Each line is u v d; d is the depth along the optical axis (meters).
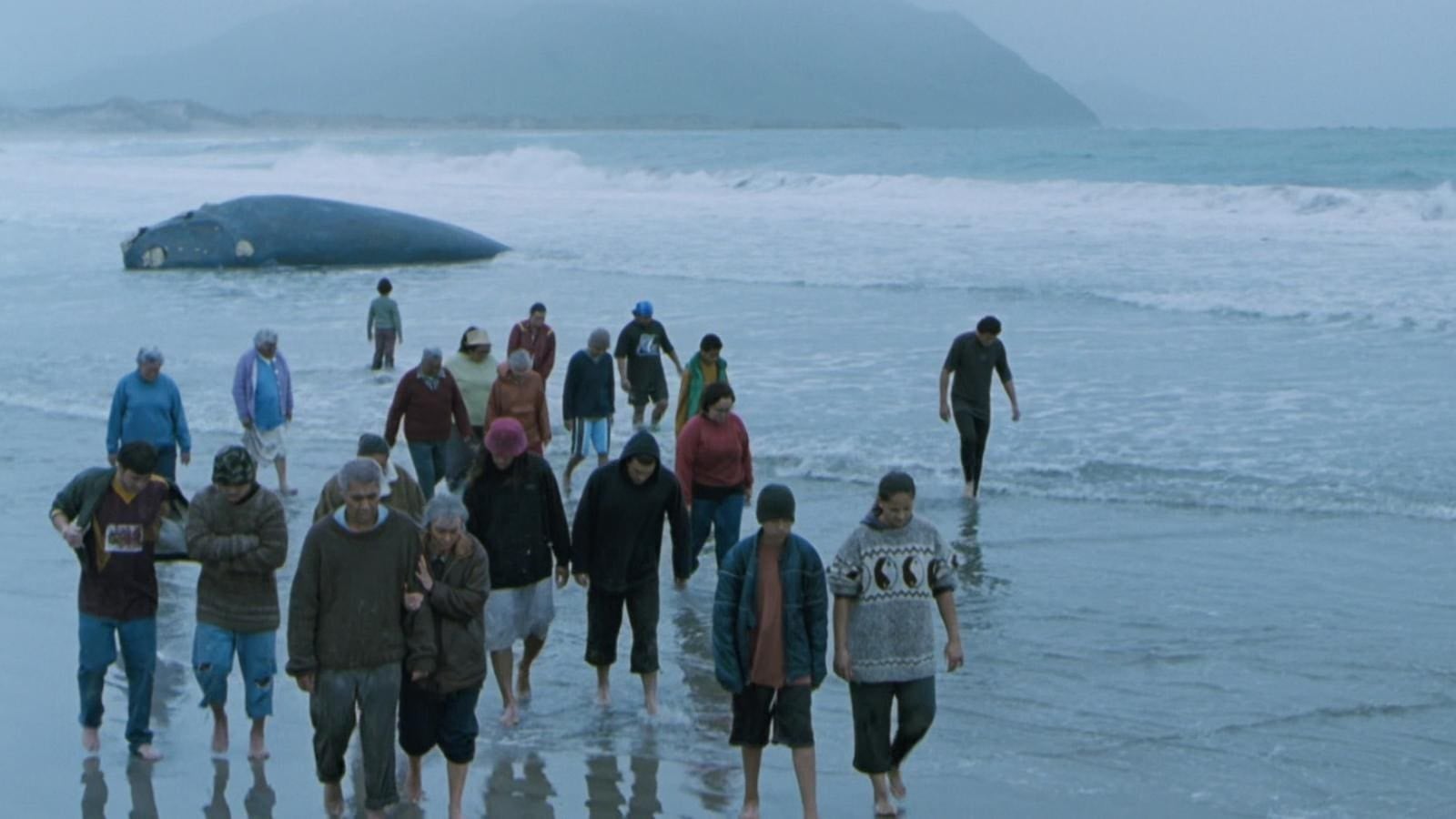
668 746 10.91
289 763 10.44
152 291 40.22
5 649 13.12
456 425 16.95
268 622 10.34
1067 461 19.53
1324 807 9.49
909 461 19.84
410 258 45.94
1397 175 70.00
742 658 9.35
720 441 14.55
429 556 9.38
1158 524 16.73
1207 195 57.56
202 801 9.77
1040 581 14.78
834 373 25.75
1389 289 32.78
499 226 55.03
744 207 61.75
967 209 57.53
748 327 30.78
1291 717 11.10
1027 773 10.20
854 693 9.40
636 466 11.28
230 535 10.06
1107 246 43.34
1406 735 10.70
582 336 30.05
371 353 29.19
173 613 14.31
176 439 16.39
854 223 52.47
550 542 11.48
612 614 11.62
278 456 18.70
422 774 10.41
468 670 9.34
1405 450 19.41
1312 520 16.70
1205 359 26.17
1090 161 87.75
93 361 28.80
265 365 18.55
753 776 9.46
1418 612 13.51
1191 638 12.98
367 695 8.97
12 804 9.71
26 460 21.02
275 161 118.75
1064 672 12.24
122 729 11.13
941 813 9.55
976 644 12.98
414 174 97.69
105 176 96.25
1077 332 29.31
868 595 9.30
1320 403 22.33
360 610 8.88
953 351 17.94
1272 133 146.50
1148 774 10.12
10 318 35.12
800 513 17.56
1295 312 30.50
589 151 134.50
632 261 43.06
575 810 9.73
